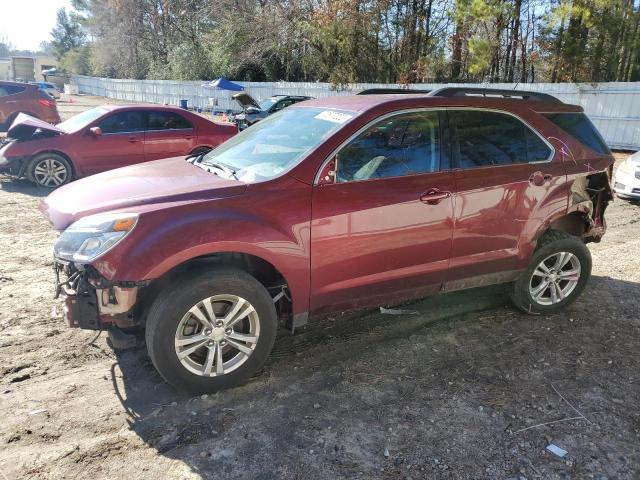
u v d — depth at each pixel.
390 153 3.59
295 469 2.64
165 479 2.55
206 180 3.46
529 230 4.14
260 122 4.50
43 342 3.77
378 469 2.66
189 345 3.09
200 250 2.95
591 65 19.47
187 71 37.56
